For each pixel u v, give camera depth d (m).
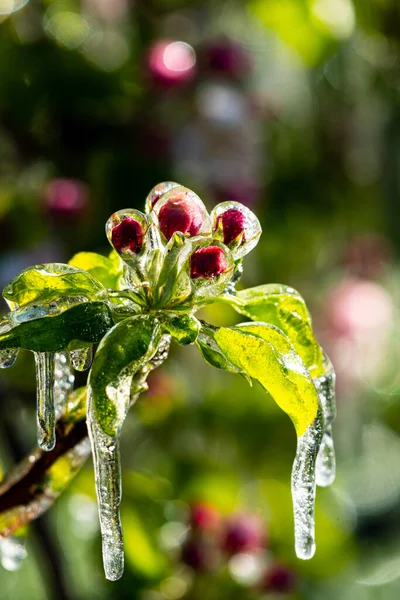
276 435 0.90
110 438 0.39
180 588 0.74
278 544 0.81
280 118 0.98
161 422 0.87
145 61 0.87
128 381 0.40
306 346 0.44
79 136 0.86
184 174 0.87
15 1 0.87
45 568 0.63
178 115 0.88
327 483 0.45
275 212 0.97
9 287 0.41
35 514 0.45
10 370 0.77
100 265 0.44
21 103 0.86
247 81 0.92
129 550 0.73
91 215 0.84
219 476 0.84
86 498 0.76
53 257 0.83
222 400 0.89
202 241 0.41
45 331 0.40
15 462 0.66
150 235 0.42
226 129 0.87
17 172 0.85
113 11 0.93
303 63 0.97
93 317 0.40
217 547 0.75
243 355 0.41
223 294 0.43
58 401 0.45
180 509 0.77
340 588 0.98
